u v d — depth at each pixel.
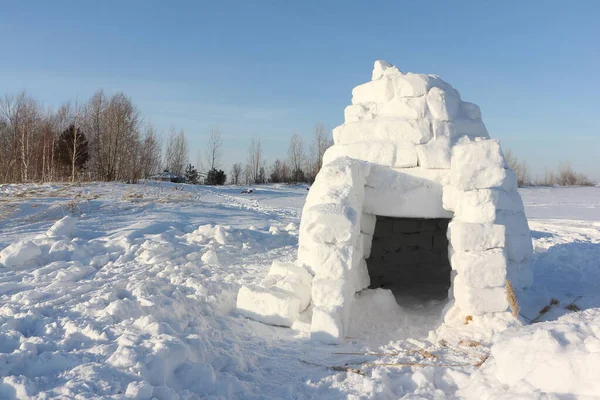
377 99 5.91
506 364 3.01
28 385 2.62
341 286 4.28
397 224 7.86
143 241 7.79
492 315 4.24
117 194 18.08
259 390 3.20
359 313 4.92
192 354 3.37
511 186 5.34
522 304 4.87
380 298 5.14
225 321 4.47
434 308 5.43
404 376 3.31
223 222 12.85
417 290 6.59
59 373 2.89
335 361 3.71
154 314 4.12
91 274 5.91
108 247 7.30
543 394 2.51
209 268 6.70
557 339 2.91
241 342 4.09
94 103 33.06
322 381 3.31
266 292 4.60
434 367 3.43
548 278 6.60
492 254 4.27
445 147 5.25
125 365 2.93
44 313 4.07
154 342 3.24
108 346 3.22
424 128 5.37
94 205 13.97
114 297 4.57
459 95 6.15
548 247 9.05
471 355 3.71
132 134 33.41
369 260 7.79
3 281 5.34
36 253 6.38
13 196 14.07
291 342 4.12
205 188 30.56
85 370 2.84
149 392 2.67
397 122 5.45
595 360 2.58
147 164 36.31
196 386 3.04
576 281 6.38
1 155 28.91
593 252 8.00
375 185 5.28
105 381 2.73
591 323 3.16
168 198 18.06
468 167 4.58
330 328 4.06
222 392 3.00
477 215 4.49
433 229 7.80
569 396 2.54
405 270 7.74
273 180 49.72
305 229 4.66
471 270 4.26
